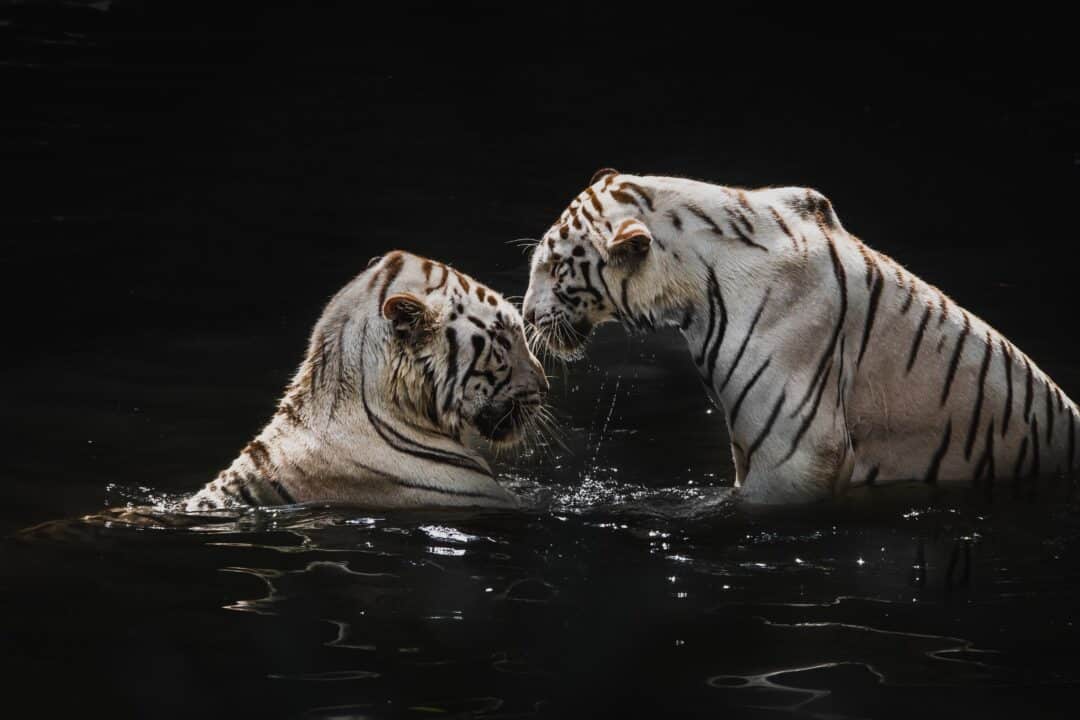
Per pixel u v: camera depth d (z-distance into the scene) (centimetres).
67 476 1232
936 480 1241
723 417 1451
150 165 2331
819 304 1180
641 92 2827
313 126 2561
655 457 1336
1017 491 1220
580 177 2314
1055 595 991
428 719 794
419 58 3017
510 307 1215
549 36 3231
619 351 1655
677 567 1041
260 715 799
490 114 2658
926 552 1077
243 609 947
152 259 1925
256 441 1188
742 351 1181
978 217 2153
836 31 3325
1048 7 3494
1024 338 1623
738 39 3250
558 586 1001
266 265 1916
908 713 807
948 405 1230
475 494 1187
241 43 3070
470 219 2103
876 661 878
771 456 1177
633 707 812
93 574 1005
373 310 1177
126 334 1650
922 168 2402
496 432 1225
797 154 2456
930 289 1254
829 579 1023
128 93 2700
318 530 1100
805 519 1148
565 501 1209
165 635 905
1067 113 2733
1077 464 1284
